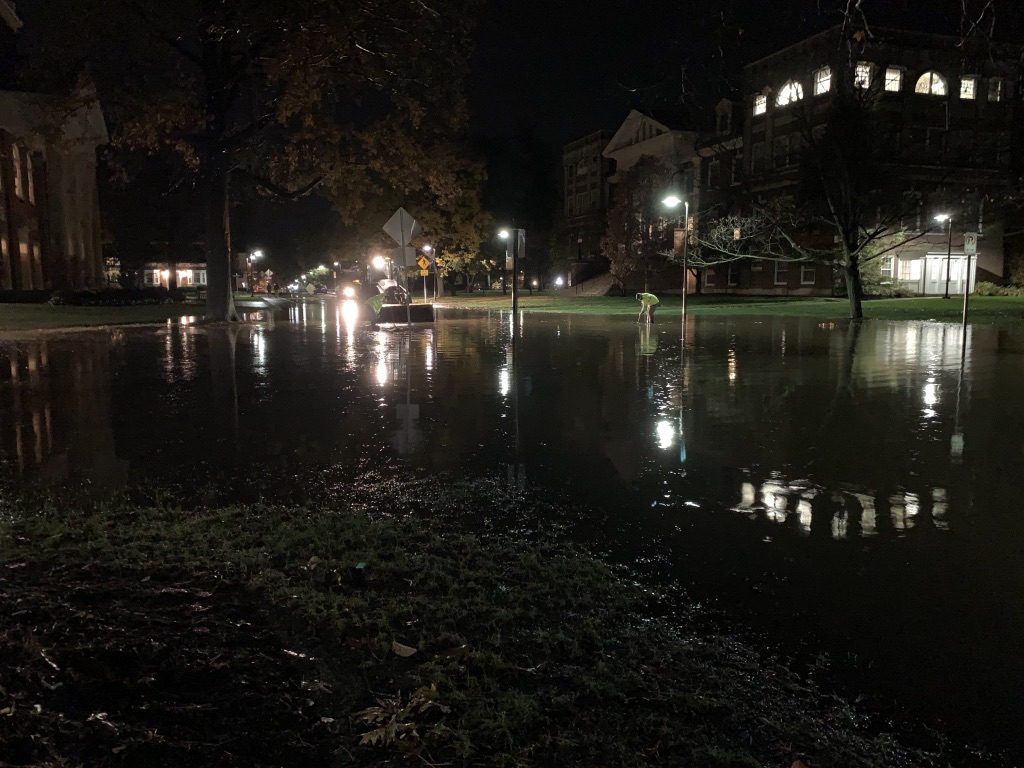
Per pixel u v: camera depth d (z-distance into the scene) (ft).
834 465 22.86
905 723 9.71
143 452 24.50
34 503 18.61
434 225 197.36
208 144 94.22
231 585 12.69
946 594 13.60
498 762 8.32
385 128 97.96
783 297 164.14
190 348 63.57
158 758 7.75
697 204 174.50
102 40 82.53
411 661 10.48
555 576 14.12
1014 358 51.47
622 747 8.80
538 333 79.92
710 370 46.26
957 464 22.97
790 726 9.50
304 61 76.74
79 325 91.76
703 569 14.70
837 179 97.71
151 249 231.91
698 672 10.76
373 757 8.22
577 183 270.67
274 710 8.89
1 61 123.13
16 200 134.72
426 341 70.44
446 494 19.69
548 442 26.13
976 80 142.82
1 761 7.47
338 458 23.73
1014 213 145.79
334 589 13.05
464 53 90.48
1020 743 9.33
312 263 395.14
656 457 23.90
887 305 121.49
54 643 9.93
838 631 12.15
